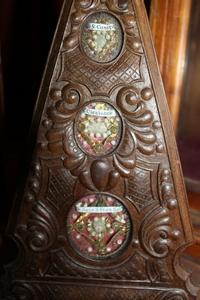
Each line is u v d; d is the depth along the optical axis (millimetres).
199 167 337
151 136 257
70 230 274
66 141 257
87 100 253
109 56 250
